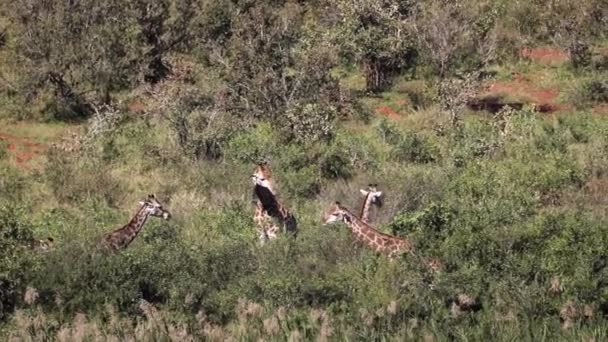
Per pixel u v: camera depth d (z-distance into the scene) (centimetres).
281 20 9044
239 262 4619
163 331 3553
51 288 4056
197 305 4022
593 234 4428
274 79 8412
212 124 7775
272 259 4719
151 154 7325
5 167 7169
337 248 4834
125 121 8475
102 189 6544
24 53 9012
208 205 6244
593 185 6512
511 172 6412
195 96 8219
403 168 7119
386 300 3934
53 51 8900
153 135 7831
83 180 6606
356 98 9069
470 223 4694
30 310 3881
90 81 9006
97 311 3931
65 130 8375
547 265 4262
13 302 4050
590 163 6981
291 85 8569
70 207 6291
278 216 5316
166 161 7281
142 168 7131
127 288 4084
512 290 4016
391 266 4281
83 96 9038
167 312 3869
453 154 7481
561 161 6688
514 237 4481
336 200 6366
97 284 4103
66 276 4094
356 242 4831
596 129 8138
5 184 6638
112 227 5638
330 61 8719
